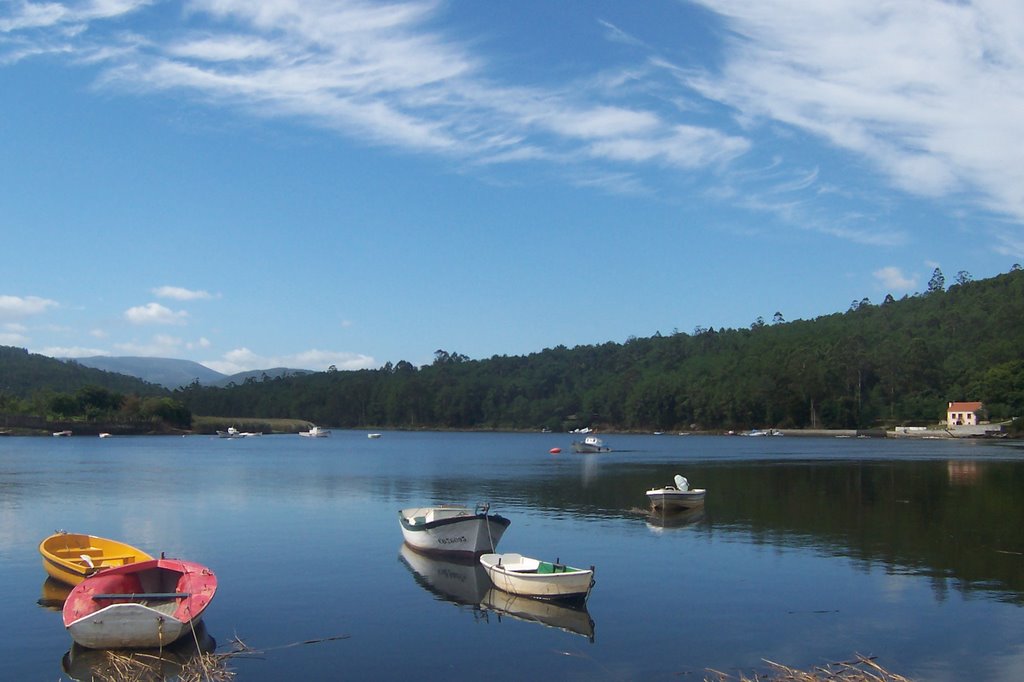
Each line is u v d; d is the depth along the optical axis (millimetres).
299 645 20109
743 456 103000
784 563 29656
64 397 172500
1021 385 159125
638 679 17812
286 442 165750
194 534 36375
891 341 199625
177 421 194875
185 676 17703
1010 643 20188
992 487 56406
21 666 18500
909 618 22344
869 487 57312
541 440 186250
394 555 31484
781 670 18109
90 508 45562
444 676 18000
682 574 27844
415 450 130875
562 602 23828
